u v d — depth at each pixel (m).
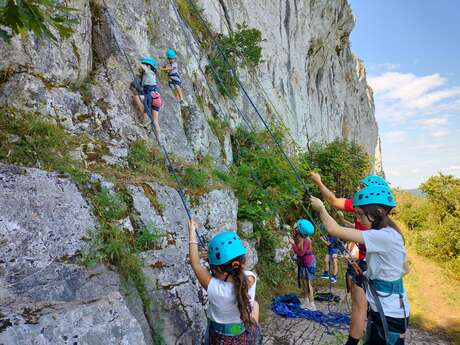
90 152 4.67
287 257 9.48
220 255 3.01
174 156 6.69
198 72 11.20
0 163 3.39
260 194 9.16
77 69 5.54
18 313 2.36
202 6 13.61
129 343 2.69
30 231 3.12
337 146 16.05
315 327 6.23
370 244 2.69
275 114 16.67
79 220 3.54
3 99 4.22
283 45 20.00
